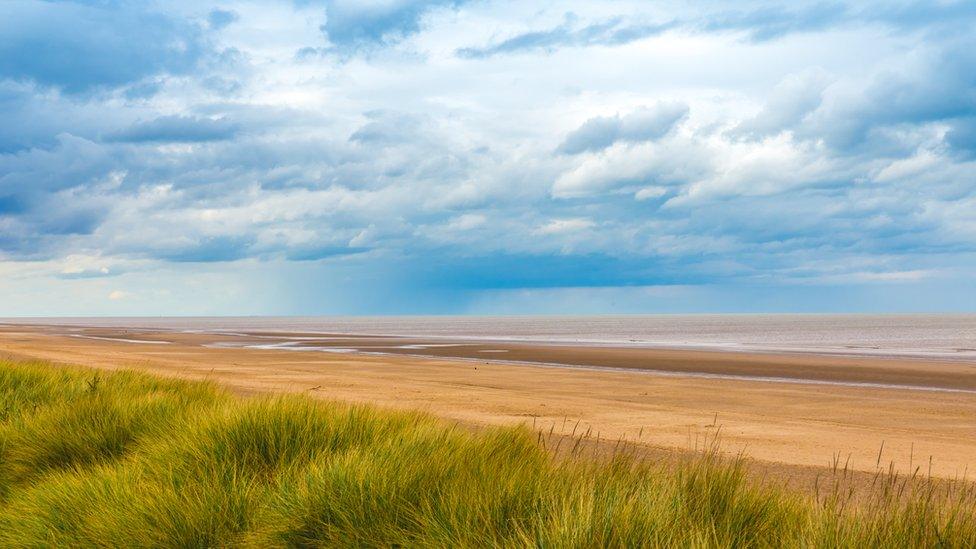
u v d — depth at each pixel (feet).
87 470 23.56
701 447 38.19
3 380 49.65
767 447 39.70
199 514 16.87
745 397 71.82
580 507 13.84
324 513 16.21
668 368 114.62
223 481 18.71
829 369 112.06
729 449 38.24
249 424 21.71
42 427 29.37
